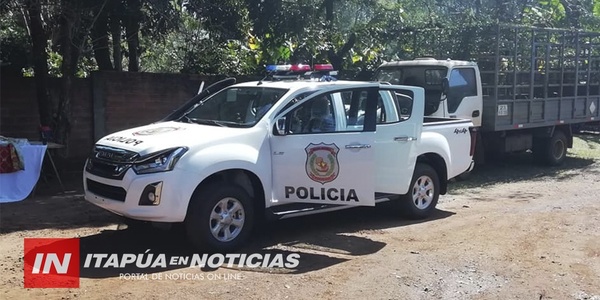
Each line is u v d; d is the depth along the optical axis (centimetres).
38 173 871
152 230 746
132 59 1379
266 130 685
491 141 1310
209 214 639
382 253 679
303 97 716
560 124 1420
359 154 720
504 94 1282
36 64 1087
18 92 1103
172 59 1669
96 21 1152
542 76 1369
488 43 1286
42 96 1095
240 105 737
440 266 634
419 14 1678
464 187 1148
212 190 642
